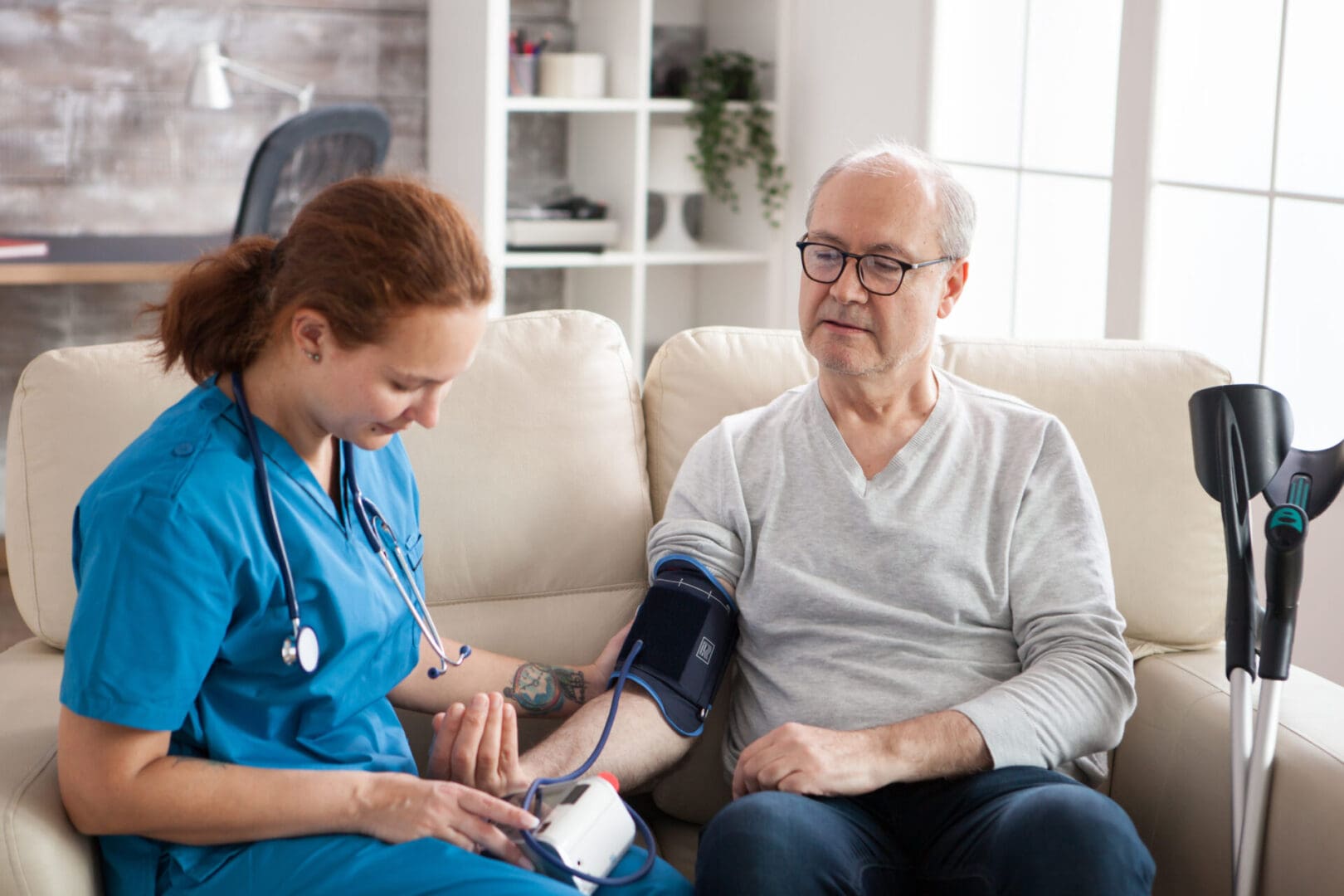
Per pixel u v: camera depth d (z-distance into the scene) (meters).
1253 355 2.42
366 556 1.36
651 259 3.85
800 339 1.93
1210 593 1.79
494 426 1.77
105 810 1.19
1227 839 1.57
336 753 1.34
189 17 3.63
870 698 1.58
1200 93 2.50
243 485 1.24
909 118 3.29
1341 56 2.21
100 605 1.17
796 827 1.35
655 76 4.08
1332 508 2.25
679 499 1.73
